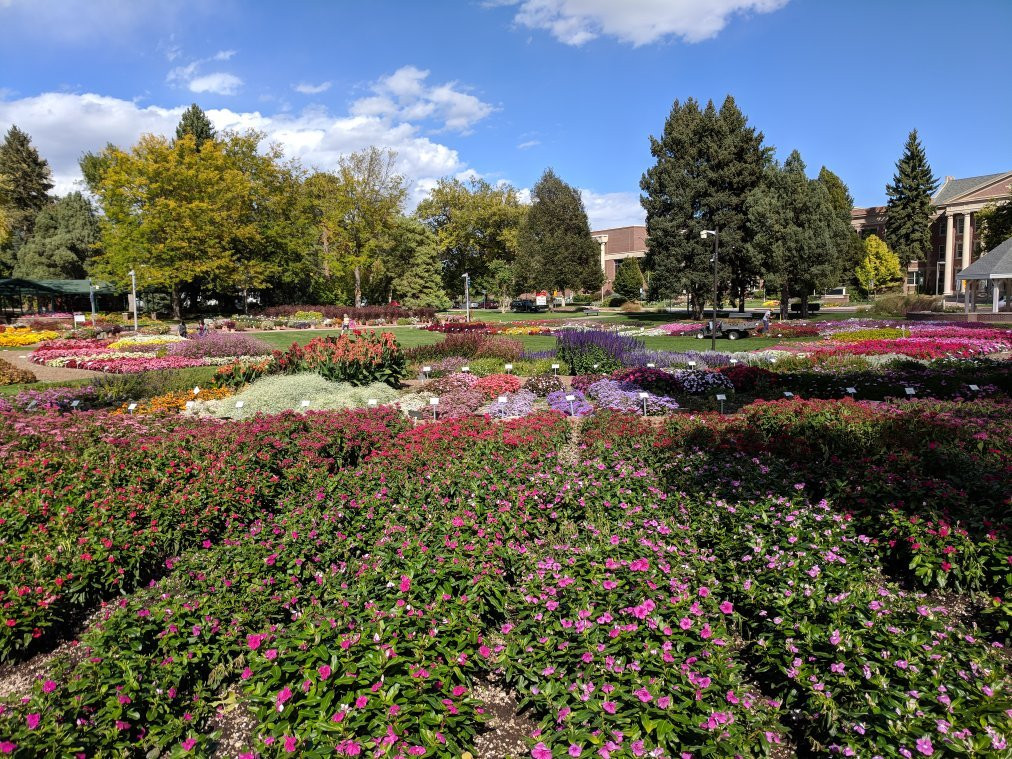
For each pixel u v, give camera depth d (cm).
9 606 402
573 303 7494
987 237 4222
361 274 5538
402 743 289
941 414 823
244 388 1269
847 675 322
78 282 4862
